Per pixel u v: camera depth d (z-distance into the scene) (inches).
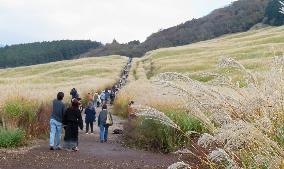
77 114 607.8
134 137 666.8
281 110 132.1
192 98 148.5
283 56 147.2
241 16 7815.0
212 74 157.8
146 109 161.8
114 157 551.2
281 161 113.8
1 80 2723.9
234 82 153.3
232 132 122.0
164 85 149.7
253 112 137.4
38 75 3513.8
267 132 124.4
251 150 131.6
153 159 527.8
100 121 732.0
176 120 540.7
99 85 2112.5
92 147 654.5
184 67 2519.7
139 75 2834.6
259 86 138.2
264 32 4534.9
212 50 3582.7
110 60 4579.2
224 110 142.3
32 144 634.8
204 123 146.6
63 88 1612.9
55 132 612.7
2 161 483.5
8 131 614.2
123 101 1301.7
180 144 530.3
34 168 452.8
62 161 503.8
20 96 770.8
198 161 183.5
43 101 835.4
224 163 146.0
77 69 3619.6
